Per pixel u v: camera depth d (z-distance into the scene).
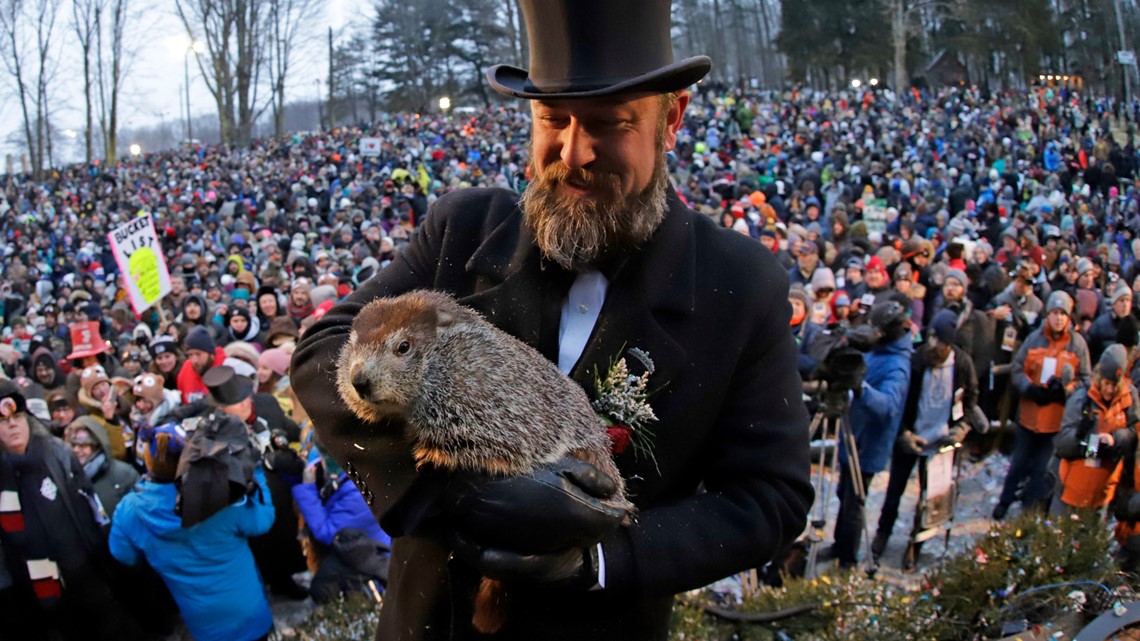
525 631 1.75
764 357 1.88
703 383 1.80
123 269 9.91
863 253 11.02
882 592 4.46
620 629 1.81
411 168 31.80
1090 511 4.95
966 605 4.38
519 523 1.43
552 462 1.53
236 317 9.96
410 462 1.58
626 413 1.72
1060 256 8.78
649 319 1.78
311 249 18.17
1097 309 7.17
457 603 1.75
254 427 5.82
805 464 1.85
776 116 34.25
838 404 5.64
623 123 1.61
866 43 35.16
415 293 1.75
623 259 1.80
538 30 1.62
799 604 4.41
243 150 48.97
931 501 6.09
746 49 45.72
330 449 1.75
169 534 4.89
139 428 6.26
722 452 1.87
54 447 5.20
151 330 11.95
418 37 74.94
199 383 6.65
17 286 19.45
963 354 6.10
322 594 5.37
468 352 1.57
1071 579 4.35
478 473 1.51
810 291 8.50
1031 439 6.70
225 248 20.69
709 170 22.28
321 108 82.06
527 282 1.86
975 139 22.12
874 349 6.16
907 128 27.72
